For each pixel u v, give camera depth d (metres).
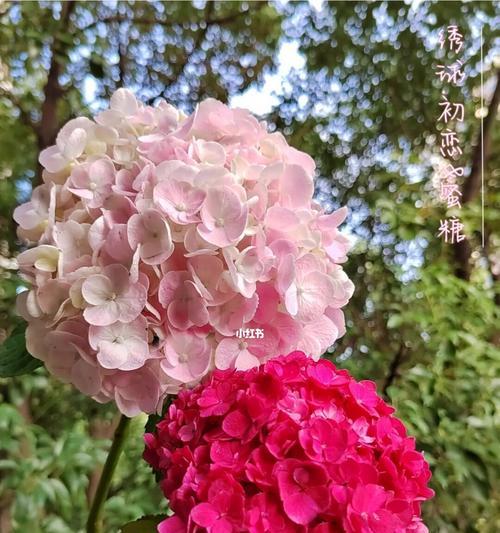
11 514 0.64
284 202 0.33
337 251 0.36
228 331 0.31
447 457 0.65
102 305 0.29
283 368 0.27
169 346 0.30
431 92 0.95
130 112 0.35
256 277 0.30
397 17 0.93
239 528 0.22
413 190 0.86
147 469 0.71
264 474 0.23
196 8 0.96
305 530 0.22
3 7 0.84
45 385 0.74
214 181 0.30
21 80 0.92
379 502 0.23
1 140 0.94
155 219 0.29
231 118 0.34
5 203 0.92
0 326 0.76
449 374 0.72
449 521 0.71
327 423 0.24
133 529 0.31
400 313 0.76
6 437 0.62
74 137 0.33
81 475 0.66
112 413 0.83
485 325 0.75
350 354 0.86
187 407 0.28
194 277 0.29
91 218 0.31
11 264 0.77
